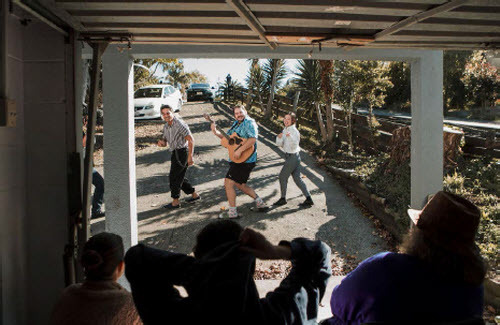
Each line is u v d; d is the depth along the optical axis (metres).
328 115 11.35
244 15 2.37
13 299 2.59
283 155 11.12
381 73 10.49
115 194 4.20
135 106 16.00
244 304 1.39
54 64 2.74
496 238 4.67
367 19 2.58
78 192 2.77
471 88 19.52
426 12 2.41
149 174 9.54
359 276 1.57
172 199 7.81
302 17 2.52
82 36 2.74
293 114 7.15
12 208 2.59
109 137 4.19
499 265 4.14
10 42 2.57
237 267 1.43
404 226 5.50
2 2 2.06
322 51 4.32
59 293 2.84
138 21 2.60
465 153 8.84
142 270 1.55
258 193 8.05
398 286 1.49
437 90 4.63
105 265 2.04
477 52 18.25
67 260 2.68
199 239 1.59
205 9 2.41
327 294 4.43
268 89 16.84
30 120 2.77
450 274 1.46
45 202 2.80
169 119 7.04
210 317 1.38
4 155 2.49
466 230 1.47
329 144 11.32
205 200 7.68
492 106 18.64
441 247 1.48
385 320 1.50
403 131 7.12
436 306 1.47
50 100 2.76
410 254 1.54
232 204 6.66
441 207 1.50
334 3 2.31
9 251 2.54
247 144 6.41
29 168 2.78
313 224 6.44
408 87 22.23
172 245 5.79
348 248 5.66
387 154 8.78
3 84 2.10
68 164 2.75
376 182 7.20
